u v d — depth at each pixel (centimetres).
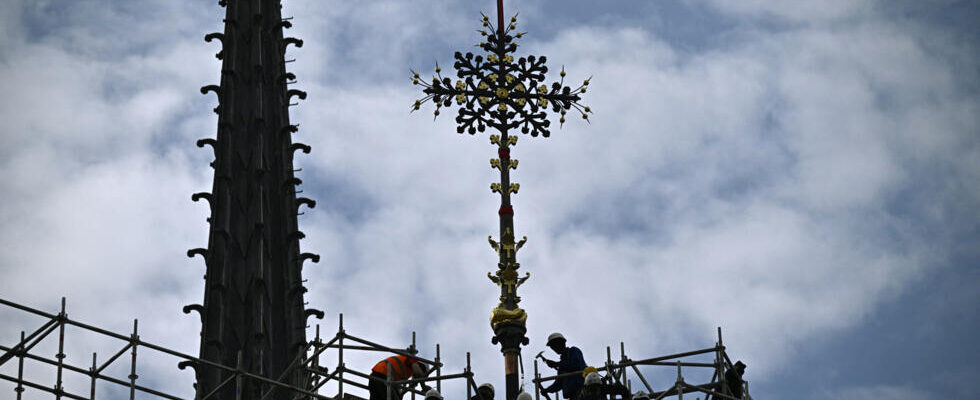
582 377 5456
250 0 6950
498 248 5859
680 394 5362
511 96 6097
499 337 5706
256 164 6525
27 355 5269
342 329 5947
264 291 6222
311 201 6606
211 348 5994
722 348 5444
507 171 5994
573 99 6128
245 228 6372
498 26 6181
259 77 6756
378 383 5519
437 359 5709
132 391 5297
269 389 5997
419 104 6094
